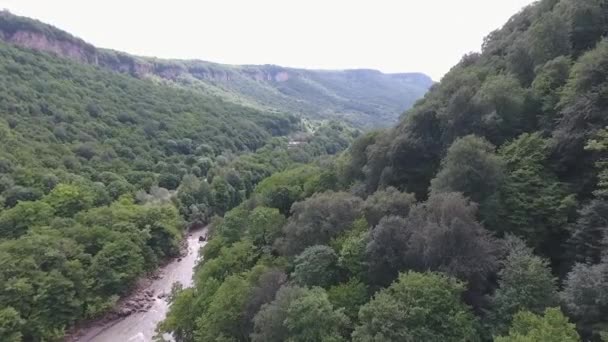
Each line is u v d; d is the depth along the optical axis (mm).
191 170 125562
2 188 77875
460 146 35781
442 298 26156
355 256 34688
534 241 31969
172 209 89750
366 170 52062
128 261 64250
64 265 56312
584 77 33438
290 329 29531
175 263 79438
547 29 44625
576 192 32656
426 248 29922
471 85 47375
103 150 109312
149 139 132375
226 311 38281
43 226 67250
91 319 57375
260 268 42594
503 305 25391
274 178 74312
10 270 52094
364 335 25562
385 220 33938
